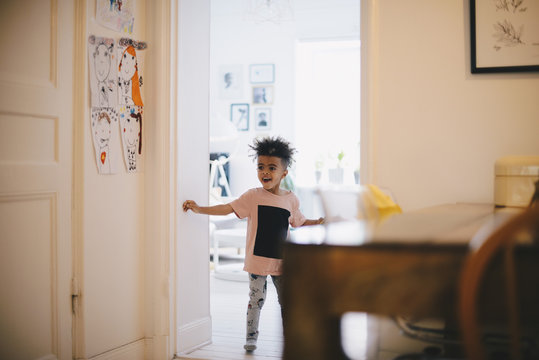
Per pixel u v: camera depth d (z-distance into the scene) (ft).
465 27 7.52
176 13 8.72
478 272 2.75
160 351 8.50
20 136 6.49
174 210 8.70
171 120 8.64
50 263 6.96
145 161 8.62
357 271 3.31
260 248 9.07
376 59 7.84
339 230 3.78
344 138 21.13
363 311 3.30
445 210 5.77
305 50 21.31
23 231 6.54
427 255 3.19
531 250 3.06
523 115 7.34
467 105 7.52
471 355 2.76
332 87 21.24
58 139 7.04
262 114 21.38
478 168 7.49
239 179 21.61
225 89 21.79
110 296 7.89
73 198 7.31
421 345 4.47
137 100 8.41
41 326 6.82
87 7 7.41
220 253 19.56
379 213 5.16
